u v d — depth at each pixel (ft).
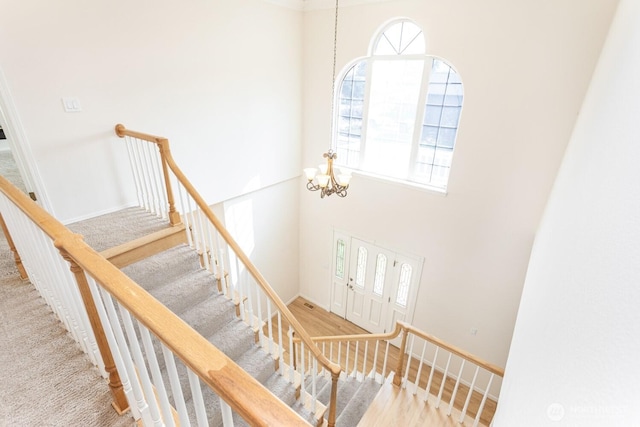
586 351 1.98
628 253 1.69
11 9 7.61
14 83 8.04
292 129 16.28
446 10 11.33
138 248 8.91
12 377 5.21
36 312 6.50
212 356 2.50
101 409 4.81
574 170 6.04
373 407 10.19
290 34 14.44
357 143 15.92
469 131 12.16
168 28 10.40
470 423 9.75
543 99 10.46
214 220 8.66
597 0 8.93
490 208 12.51
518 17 10.17
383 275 16.62
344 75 15.06
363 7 13.08
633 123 2.44
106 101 9.65
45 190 9.13
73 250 3.58
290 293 20.17
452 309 14.78
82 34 8.77
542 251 7.32
